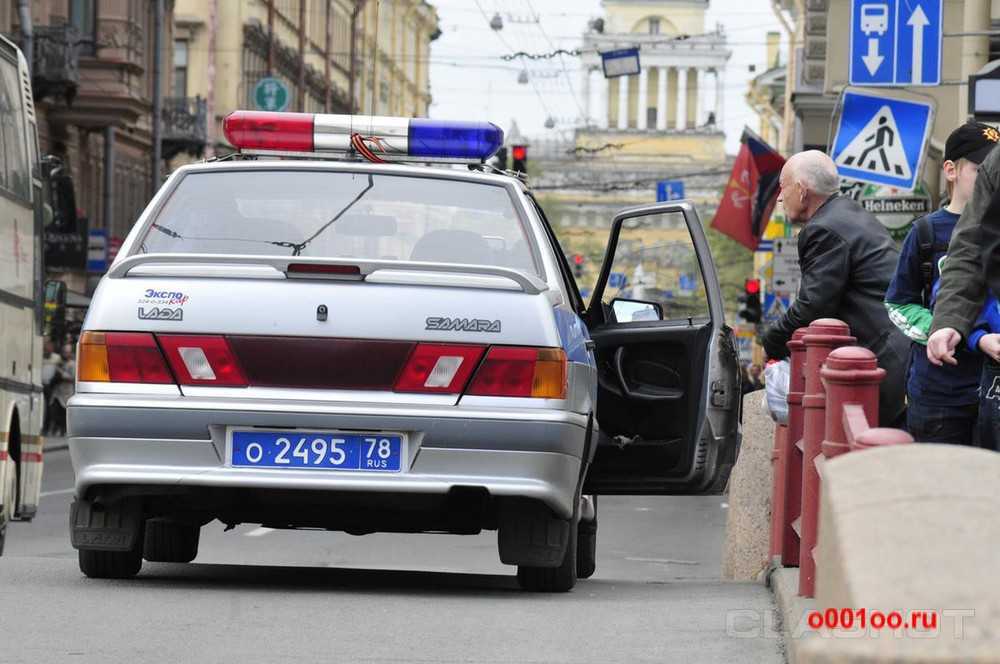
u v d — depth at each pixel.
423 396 20.56
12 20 119.12
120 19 129.62
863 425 11.12
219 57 181.25
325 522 21.92
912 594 5.37
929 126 48.84
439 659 15.64
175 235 22.27
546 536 21.39
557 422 20.53
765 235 146.88
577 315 22.92
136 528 21.73
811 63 90.75
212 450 20.52
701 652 16.38
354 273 20.77
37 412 38.16
